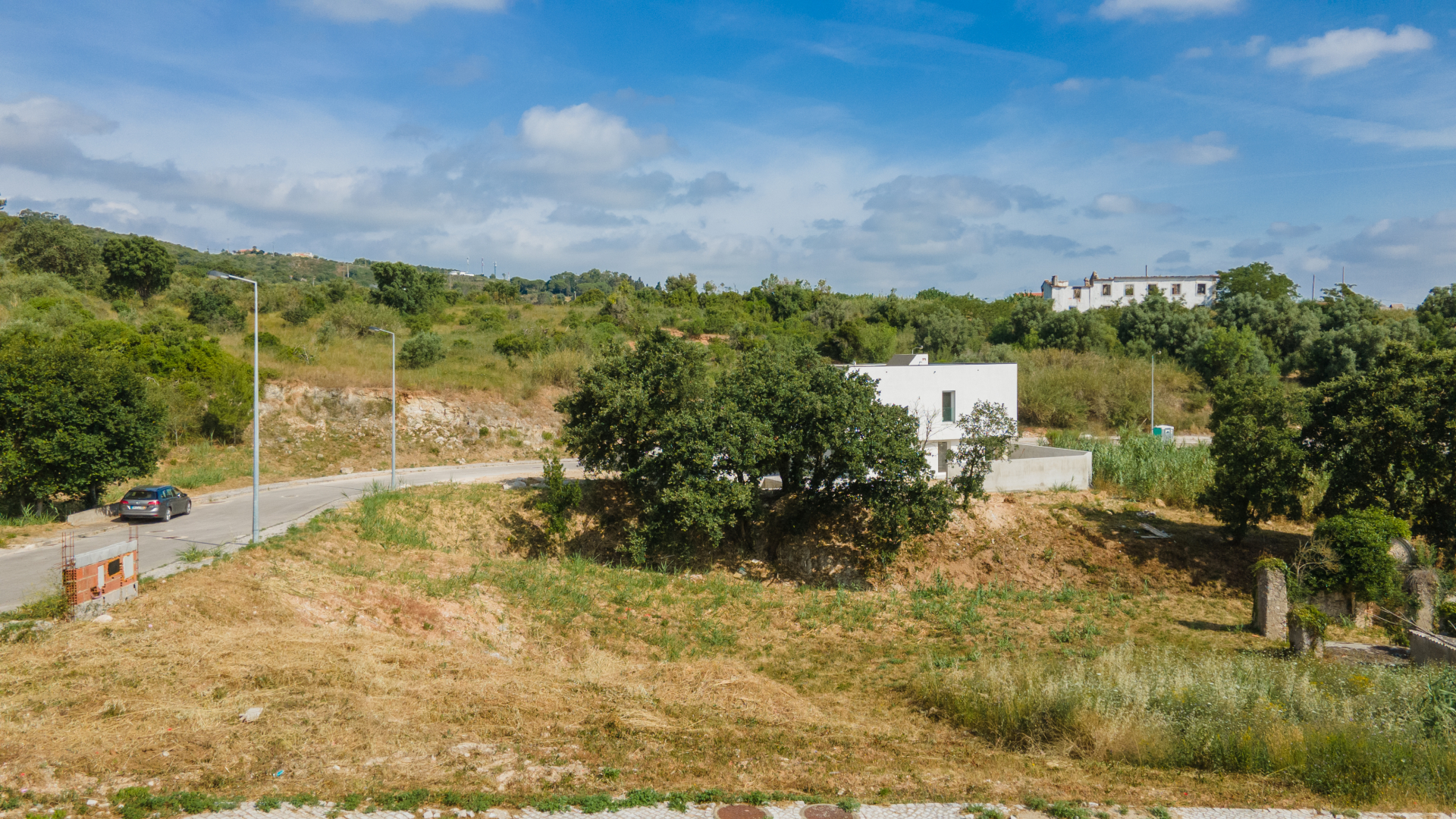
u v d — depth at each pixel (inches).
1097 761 454.9
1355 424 1013.8
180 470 1432.1
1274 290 3636.8
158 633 570.3
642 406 1149.7
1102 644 791.1
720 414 1064.2
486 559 975.6
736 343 2780.5
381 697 477.1
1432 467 990.4
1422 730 471.8
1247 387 1130.7
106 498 1233.4
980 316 3767.2
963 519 1200.8
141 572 751.7
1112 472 1407.5
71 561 597.9
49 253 2428.6
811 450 1108.5
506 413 1900.8
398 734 419.8
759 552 1186.0
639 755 414.9
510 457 1781.5
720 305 3543.3
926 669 697.0
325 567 834.8
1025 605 941.2
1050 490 1341.0
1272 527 1221.1
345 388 1788.9
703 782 385.4
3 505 1067.3
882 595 978.1
